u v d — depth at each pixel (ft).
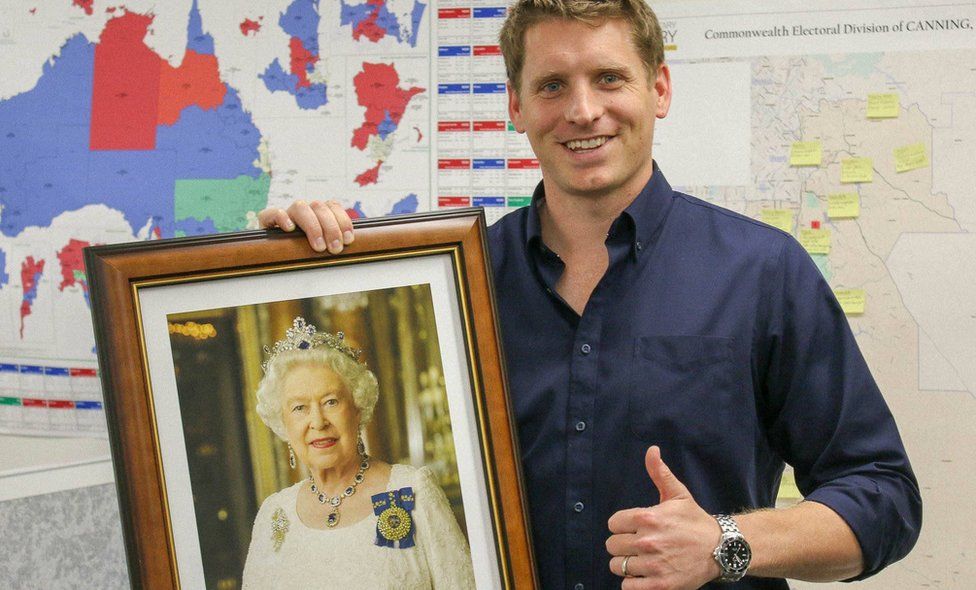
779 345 3.48
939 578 5.62
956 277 5.53
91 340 6.10
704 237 3.64
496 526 3.16
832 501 3.24
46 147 6.09
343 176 5.98
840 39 5.59
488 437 3.19
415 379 3.22
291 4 5.97
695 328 3.45
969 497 5.55
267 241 3.15
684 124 5.75
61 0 6.06
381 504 3.16
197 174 6.02
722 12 5.69
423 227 3.26
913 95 5.54
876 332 5.64
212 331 3.10
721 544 2.91
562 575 3.45
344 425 3.17
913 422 5.62
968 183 5.50
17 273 6.13
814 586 5.78
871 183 5.60
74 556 4.60
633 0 3.42
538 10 3.41
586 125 3.33
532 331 3.64
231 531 3.05
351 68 5.95
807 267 3.54
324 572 3.10
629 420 3.42
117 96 6.05
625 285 3.55
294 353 3.16
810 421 3.49
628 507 3.39
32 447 6.16
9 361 6.15
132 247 3.03
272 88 5.98
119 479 2.92
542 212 3.82
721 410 3.41
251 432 3.10
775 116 5.66
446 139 5.92
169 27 6.02
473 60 5.89
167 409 3.04
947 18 5.49
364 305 3.22
